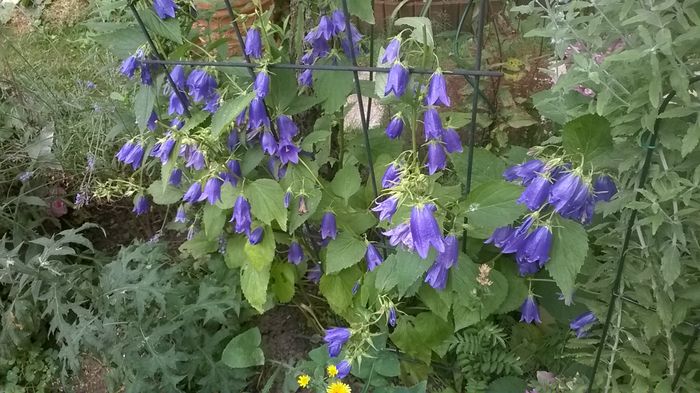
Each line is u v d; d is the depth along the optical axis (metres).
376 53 0.61
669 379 0.43
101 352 0.56
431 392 0.57
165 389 0.52
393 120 0.48
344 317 0.58
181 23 0.52
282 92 0.50
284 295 0.61
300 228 0.60
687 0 0.35
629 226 0.38
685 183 0.36
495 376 0.55
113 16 0.65
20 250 0.71
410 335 0.54
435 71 0.41
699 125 0.34
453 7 0.83
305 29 0.53
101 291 0.56
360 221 0.55
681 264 0.40
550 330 0.56
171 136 0.50
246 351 0.58
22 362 0.64
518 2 0.72
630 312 0.44
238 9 0.74
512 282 0.53
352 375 0.59
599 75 0.38
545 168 0.38
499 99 0.65
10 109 0.77
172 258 0.70
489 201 0.44
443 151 0.46
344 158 0.61
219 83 0.52
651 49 0.33
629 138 0.40
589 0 0.44
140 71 0.50
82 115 0.81
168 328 0.54
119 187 0.67
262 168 0.57
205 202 0.62
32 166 0.73
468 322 0.51
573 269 0.41
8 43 0.79
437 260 0.46
